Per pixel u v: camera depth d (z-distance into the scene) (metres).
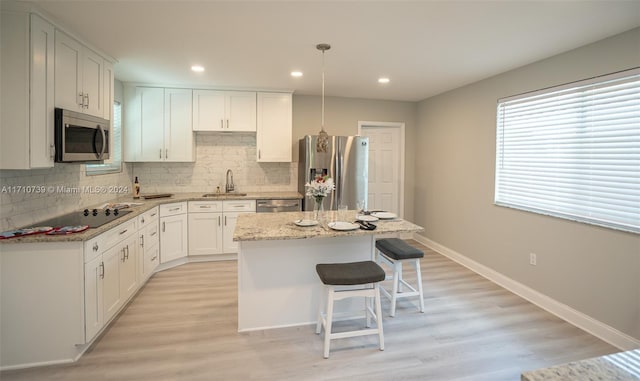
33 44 2.23
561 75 3.05
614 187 2.62
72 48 2.67
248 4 2.20
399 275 3.30
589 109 2.81
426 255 4.80
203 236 4.40
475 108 4.17
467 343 2.52
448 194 4.73
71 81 2.66
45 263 2.19
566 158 3.01
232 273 4.01
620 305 2.54
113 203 3.73
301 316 2.78
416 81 4.17
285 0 2.15
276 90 4.72
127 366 2.21
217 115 4.59
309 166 4.48
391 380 2.09
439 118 4.95
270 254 2.68
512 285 3.53
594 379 0.77
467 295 3.42
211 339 2.55
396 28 2.56
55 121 2.46
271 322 2.72
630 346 2.45
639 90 2.46
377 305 2.40
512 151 3.63
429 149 5.22
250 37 2.76
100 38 2.79
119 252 2.81
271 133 4.74
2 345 2.18
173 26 2.55
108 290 2.60
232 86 4.54
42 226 2.54
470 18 2.38
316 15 2.36
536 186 3.32
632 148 2.50
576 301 2.86
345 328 2.73
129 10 2.29
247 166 5.03
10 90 2.20
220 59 3.34
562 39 2.73
